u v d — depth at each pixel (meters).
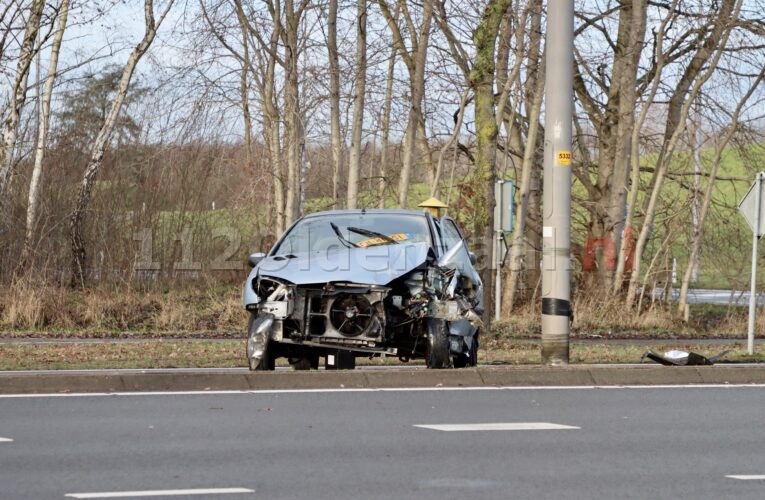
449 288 22.19
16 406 17.89
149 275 50.03
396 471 12.97
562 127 22.97
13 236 46.62
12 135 47.31
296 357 22.75
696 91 49.72
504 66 50.41
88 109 57.41
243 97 49.91
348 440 14.96
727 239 53.88
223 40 49.00
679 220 51.62
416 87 50.41
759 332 43.41
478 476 12.73
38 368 23.97
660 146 54.62
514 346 33.41
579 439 15.27
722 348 32.81
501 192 40.94
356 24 48.94
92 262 48.69
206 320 42.09
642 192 60.84
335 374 20.67
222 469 12.98
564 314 23.11
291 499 11.48
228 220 52.62
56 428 15.75
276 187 51.41
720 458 14.03
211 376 20.33
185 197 52.38
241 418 16.77
